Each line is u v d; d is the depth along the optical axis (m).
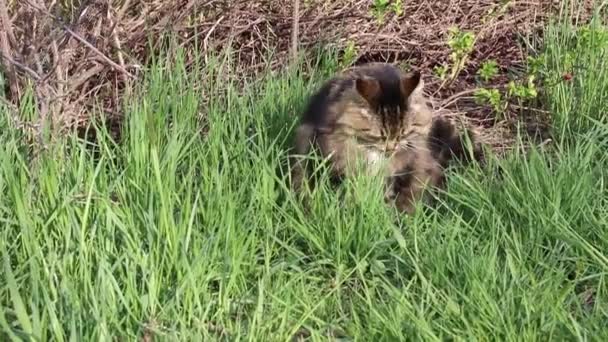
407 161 5.96
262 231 5.38
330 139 5.88
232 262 4.94
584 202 5.47
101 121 6.45
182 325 4.39
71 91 6.52
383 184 5.87
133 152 5.66
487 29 8.07
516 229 5.42
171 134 6.00
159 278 4.79
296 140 6.07
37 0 6.11
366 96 5.76
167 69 6.79
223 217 5.21
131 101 6.51
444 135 6.41
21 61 6.16
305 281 5.12
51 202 5.27
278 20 7.88
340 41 7.85
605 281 4.93
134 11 7.25
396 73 6.20
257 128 6.11
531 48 7.65
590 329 4.46
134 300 4.57
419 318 4.48
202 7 7.46
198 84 6.86
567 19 7.77
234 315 4.77
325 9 7.98
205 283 4.80
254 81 7.15
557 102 7.08
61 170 5.59
